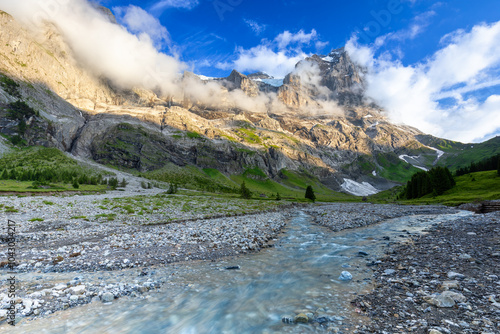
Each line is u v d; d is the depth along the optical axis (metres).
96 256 16.48
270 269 13.98
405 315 7.54
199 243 20.44
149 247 18.92
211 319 8.27
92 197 81.50
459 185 103.38
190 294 10.45
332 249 18.84
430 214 48.47
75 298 9.78
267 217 45.22
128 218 35.62
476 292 8.53
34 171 163.88
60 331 7.48
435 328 6.56
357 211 58.56
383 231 26.91
